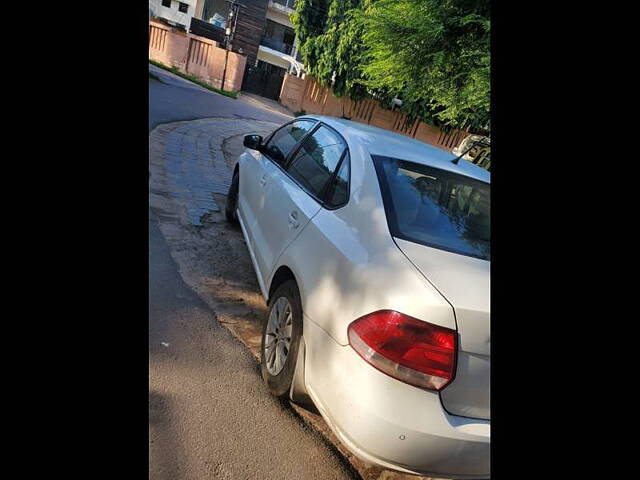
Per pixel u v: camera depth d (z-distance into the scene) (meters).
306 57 19.05
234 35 20.62
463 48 5.93
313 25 18.88
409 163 2.34
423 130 20.20
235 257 3.78
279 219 2.71
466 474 1.59
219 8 27.25
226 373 2.39
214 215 4.60
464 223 2.12
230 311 2.99
